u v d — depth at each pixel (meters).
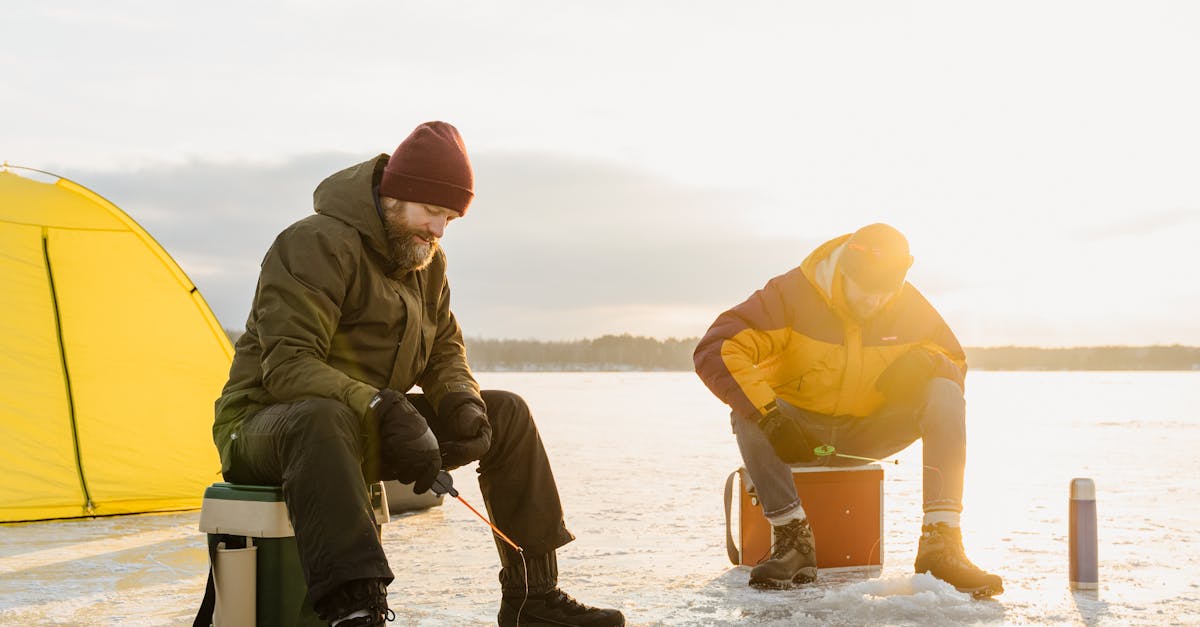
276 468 2.32
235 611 2.33
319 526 2.13
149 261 5.99
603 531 4.93
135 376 5.70
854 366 3.78
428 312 2.72
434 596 3.38
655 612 3.12
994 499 6.14
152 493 5.52
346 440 2.21
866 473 3.87
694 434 12.54
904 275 3.64
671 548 4.43
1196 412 17.73
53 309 5.60
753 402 3.57
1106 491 6.49
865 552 3.88
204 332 6.02
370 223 2.51
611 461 8.88
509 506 2.64
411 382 2.67
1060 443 10.78
